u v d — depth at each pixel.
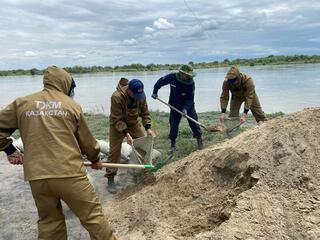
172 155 5.23
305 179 2.70
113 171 4.10
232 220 2.50
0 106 12.39
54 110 2.47
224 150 3.38
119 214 3.41
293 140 3.00
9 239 3.27
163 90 15.91
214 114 9.21
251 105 5.29
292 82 15.50
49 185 2.37
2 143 2.56
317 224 2.38
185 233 2.78
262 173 2.84
